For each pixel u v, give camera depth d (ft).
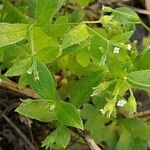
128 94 0.67
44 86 0.50
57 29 0.52
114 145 0.67
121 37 0.53
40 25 0.50
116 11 0.58
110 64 0.51
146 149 0.70
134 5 0.86
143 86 0.50
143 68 0.56
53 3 0.50
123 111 0.67
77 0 0.63
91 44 0.51
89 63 0.60
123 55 0.54
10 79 0.69
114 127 0.67
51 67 0.63
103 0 0.78
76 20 0.67
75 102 0.56
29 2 0.58
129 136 0.66
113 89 0.52
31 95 0.67
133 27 0.58
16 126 0.71
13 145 0.73
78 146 0.68
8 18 0.61
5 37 0.49
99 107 0.61
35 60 0.49
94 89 0.52
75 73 0.61
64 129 0.56
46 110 0.53
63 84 0.68
